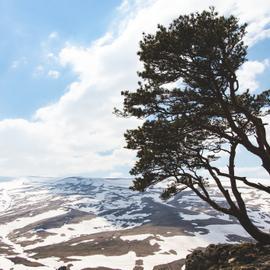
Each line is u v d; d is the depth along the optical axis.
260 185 18.14
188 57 18.91
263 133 18.05
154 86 20.30
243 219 18.06
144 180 19.70
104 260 153.12
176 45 17.86
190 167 19.44
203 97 18.61
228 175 18.81
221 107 19.84
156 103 19.83
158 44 18.42
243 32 18.42
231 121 18.20
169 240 186.75
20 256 166.88
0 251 181.75
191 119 19.08
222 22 17.83
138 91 20.33
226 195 18.53
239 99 20.67
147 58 19.05
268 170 18.06
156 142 18.98
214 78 18.11
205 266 18.52
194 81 19.67
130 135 20.02
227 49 18.50
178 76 19.58
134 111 20.06
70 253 169.50
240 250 17.48
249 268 14.95
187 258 20.08
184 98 19.12
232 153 18.95
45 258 161.00
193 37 17.42
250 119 18.11
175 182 20.77
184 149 20.09
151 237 193.12
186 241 185.12
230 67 17.72
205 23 17.42
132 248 173.00
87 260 153.62
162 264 144.00
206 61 17.72
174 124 18.81
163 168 19.66
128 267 140.62
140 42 19.55
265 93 20.41
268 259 15.48
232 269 15.81
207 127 18.86
